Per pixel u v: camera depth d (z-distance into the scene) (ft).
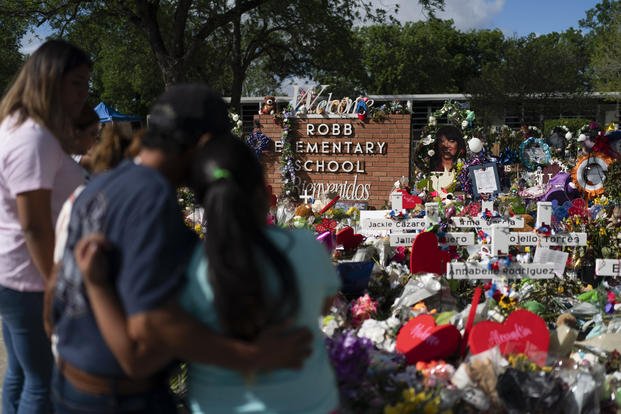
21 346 7.29
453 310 12.60
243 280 4.54
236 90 84.89
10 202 7.02
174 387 9.27
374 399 8.29
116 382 5.05
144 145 5.39
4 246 7.05
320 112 34.32
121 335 4.66
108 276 4.67
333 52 82.84
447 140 35.68
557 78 90.94
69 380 5.16
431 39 156.87
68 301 5.05
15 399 7.85
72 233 5.03
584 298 14.56
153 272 4.49
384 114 33.91
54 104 7.20
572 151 42.96
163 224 4.64
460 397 8.64
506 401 8.54
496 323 9.98
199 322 4.68
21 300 7.13
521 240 14.55
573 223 16.79
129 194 4.73
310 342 5.02
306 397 5.20
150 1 66.90
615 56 107.45
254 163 5.06
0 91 107.34
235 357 4.69
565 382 8.98
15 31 70.03
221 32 82.38
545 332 9.98
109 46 82.64
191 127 5.30
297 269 4.99
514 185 33.24
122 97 119.34
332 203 20.66
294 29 79.87
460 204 20.52
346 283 12.49
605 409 9.42
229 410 5.07
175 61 67.97
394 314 11.71
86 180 7.70
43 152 6.90
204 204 4.91
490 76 94.02
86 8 69.67
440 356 10.06
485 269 14.07
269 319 4.78
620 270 14.37
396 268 14.90
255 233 4.77
